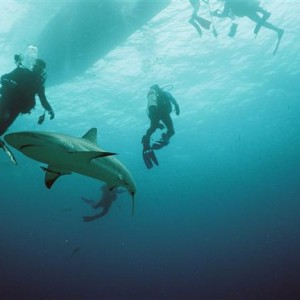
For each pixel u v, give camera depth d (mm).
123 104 19922
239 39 15180
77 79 15820
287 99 23047
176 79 17984
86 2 9914
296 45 16531
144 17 11016
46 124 21156
